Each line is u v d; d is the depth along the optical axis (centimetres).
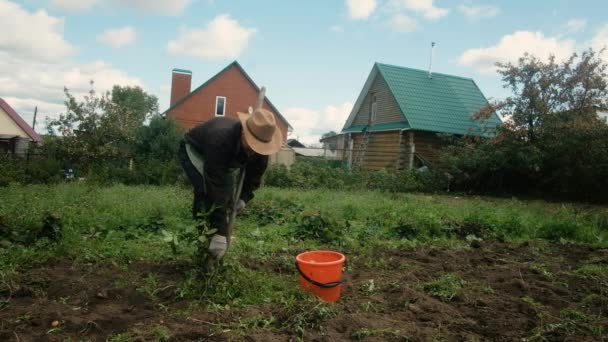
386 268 546
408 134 2344
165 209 839
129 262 493
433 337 337
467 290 460
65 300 374
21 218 621
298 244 673
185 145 440
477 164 1939
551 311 417
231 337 314
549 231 873
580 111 1847
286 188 1708
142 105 6156
